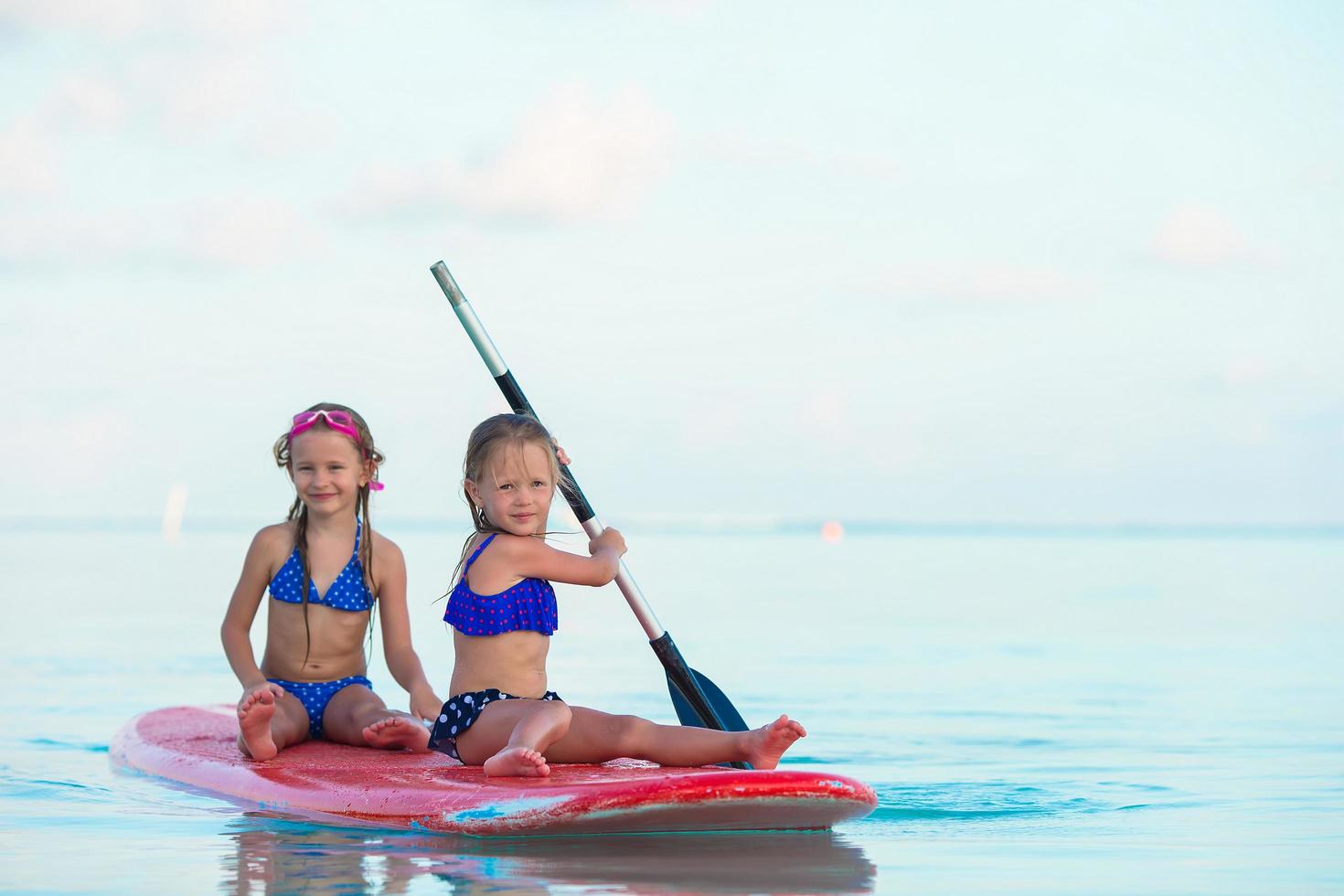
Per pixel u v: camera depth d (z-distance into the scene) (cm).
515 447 459
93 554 2992
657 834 387
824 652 1048
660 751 430
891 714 716
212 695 800
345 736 541
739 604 1567
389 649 573
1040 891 324
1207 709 736
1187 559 3200
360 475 567
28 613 1393
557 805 371
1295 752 580
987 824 418
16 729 655
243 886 324
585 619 1348
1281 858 366
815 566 2633
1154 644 1122
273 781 449
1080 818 429
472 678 457
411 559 2291
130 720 614
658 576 2178
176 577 2073
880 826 414
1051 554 3559
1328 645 1115
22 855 364
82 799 462
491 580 458
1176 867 353
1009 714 715
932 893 320
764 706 750
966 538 6438
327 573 559
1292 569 2600
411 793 409
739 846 375
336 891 318
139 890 322
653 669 899
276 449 577
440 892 315
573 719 439
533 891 317
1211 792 481
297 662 555
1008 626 1291
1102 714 715
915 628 1266
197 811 436
